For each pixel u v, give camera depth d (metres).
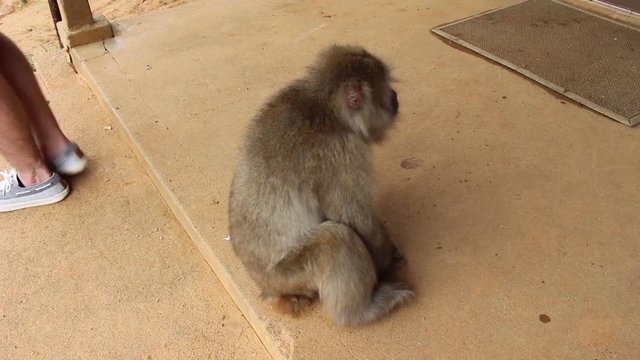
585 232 1.36
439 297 1.26
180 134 1.79
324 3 2.44
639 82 1.80
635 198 1.43
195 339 1.35
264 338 1.28
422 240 1.38
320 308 1.26
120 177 1.80
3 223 1.68
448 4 2.33
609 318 1.19
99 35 2.29
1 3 4.49
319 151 1.12
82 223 1.66
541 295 1.24
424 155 1.62
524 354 1.15
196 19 2.41
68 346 1.36
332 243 1.13
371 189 1.17
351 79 1.15
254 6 2.47
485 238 1.37
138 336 1.37
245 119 1.83
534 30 2.11
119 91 2.01
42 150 1.75
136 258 1.55
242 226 1.19
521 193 1.48
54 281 1.50
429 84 1.88
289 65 2.06
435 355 1.16
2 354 1.35
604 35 2.05
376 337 1.20
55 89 2.27
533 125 1.68
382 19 2.27
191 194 1.58
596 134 1.63
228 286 1.40
